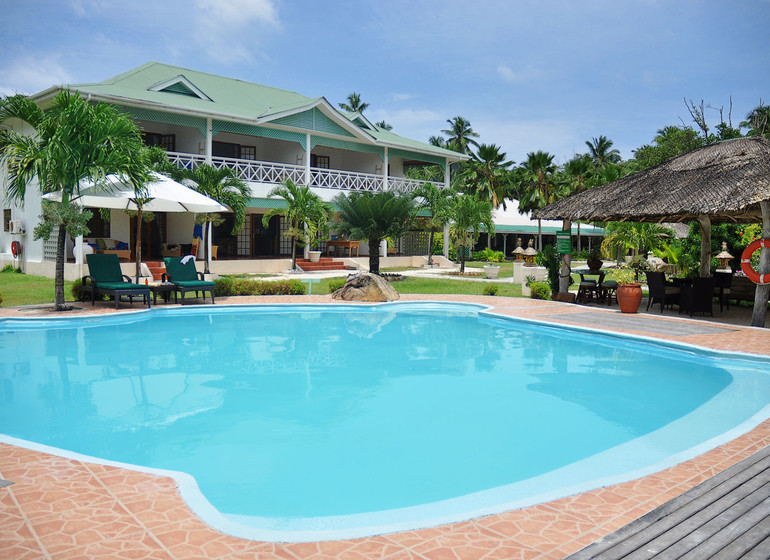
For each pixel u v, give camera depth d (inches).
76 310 543.5
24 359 368.5
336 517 157.3
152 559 123.2
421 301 669.9
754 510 149.5
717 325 494.3
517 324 536.7
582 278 697.6
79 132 498.9
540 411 270.2
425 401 285.4
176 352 395.5
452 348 422.9
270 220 1177.4
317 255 1067.3
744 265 493.4
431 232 1221.7
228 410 267.0
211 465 201.3
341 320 554.6
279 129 1026.7
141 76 1056.8
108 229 925.2
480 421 254.4
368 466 201.8
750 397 296.4
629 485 168.7
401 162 1376.7
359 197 893.2
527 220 1840.6
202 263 900.6
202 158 946.7
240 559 124.0
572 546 131.5
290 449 218.2
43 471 174.6
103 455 209.3
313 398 288.5
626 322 509.0
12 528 137.2
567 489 165.3
